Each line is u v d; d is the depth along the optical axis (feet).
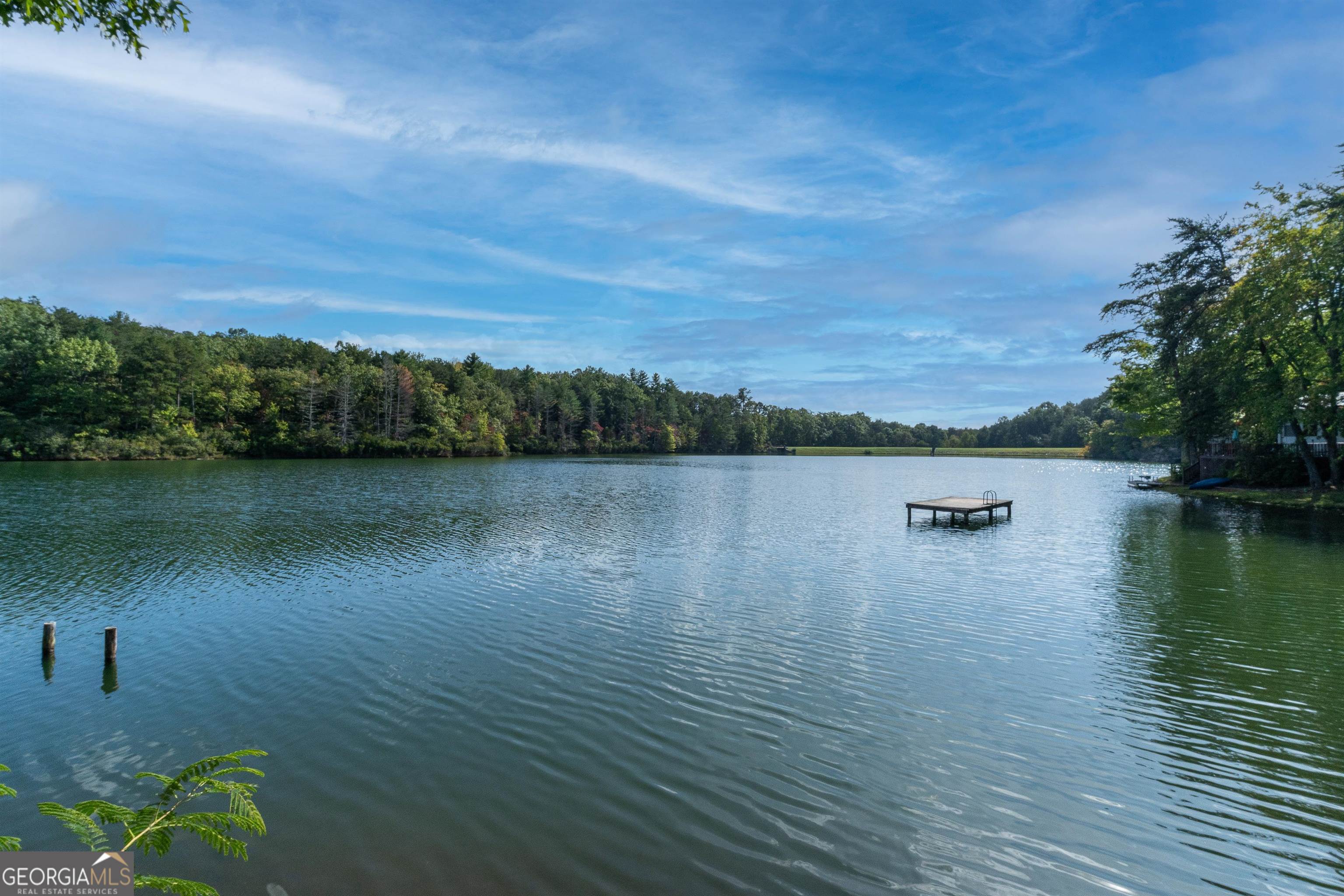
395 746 26.78
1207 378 111.86
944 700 31.27
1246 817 22.20
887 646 38.81
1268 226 105.40
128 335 271.28
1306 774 24.86
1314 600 48.88
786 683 33.30
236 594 50.26
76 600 48.37
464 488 141.59
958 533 84.58
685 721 29.07
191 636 40.37
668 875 19.17
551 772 24.77
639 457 389.60
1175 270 123.44
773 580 55.72
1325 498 102.78
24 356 220.02
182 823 10.10
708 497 134.62
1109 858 20.06
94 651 37.88
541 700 31.14
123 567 59.11
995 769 25.12
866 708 30.40
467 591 51.49
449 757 25.84
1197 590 52.08
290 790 23.53
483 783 24.03
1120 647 38.58
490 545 71.56
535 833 21.12
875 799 23.09
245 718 29.35
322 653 37.45
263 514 93.86
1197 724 28.86
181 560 62.34
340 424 279.08
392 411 300.20
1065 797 23.27
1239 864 19.85
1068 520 97.55
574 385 427.74
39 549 66.80
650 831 21.24
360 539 74.38
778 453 517.96
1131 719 29.30
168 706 30.60
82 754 26.30
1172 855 20.24
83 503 103.35
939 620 43.98
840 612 45.80
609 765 25.29
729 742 27.20
